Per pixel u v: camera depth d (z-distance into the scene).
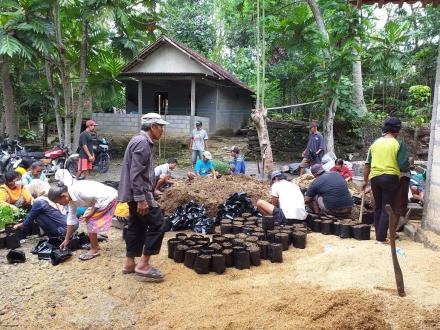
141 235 4.45
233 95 21.83
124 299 3.94
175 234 6.11
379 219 5.58
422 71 17.27
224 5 23.00
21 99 17.72
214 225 6.34
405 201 5.79
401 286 3.47
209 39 25.78
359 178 9.37
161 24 25.53
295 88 17.91
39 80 17.02
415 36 16.77
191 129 17.56
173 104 20.12
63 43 14.73
